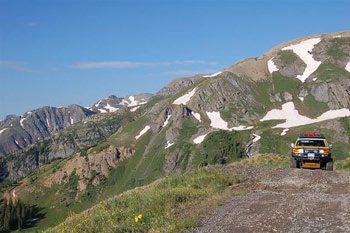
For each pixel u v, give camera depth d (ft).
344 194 46.80
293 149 75.20
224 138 521.24
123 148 619.67
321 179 57.36
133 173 547.90
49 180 594.65
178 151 530.27
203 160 485.56
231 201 44.98
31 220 474.90
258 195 48.11
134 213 40.40
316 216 34.01
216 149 503.20
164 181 66.59
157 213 39.45
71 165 612.70
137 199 47.67
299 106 609.01
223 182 59.00
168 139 586.04
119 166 583.99
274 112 612.70
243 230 31.55
